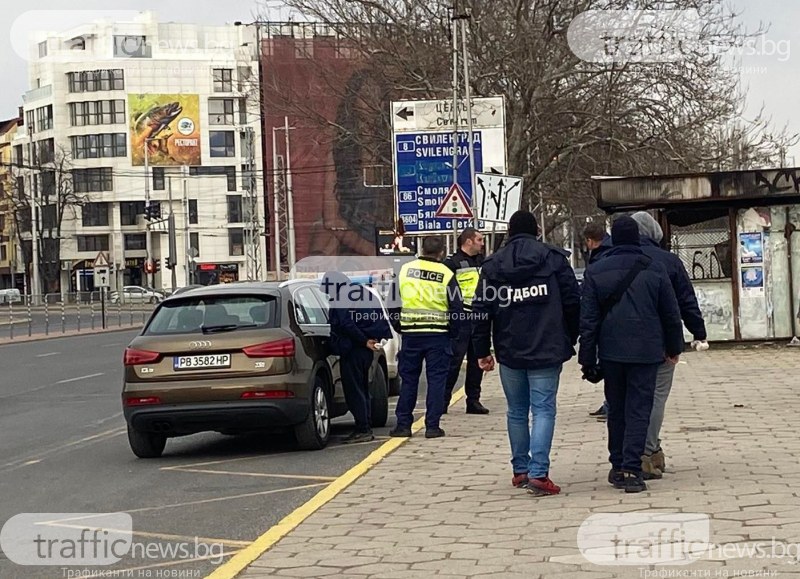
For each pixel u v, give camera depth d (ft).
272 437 44.60
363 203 166.40
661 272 27.40
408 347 39.96
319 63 121.60
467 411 46.57
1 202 349.20
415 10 112.16
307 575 21.30
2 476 37.17
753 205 74.38
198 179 300.20
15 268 341.62
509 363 27.86
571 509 25.95
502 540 23.30
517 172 111.34
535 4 108.58
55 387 72.69
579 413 44.47
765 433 36.22
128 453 41.68
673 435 36.68
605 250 28.43
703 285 75.31
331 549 23.31
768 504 25.18
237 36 301.84
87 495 32.71
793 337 73.87
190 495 31.89
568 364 70.74
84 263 310.45
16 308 211.82
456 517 25.88
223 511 29.25
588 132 108.27
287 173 169.27
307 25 122.11
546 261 27.71
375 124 118.83
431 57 110.42
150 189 303.89
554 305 27.63
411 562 21.88
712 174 72.74
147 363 38.24
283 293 40.01
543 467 27.73
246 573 21.63
